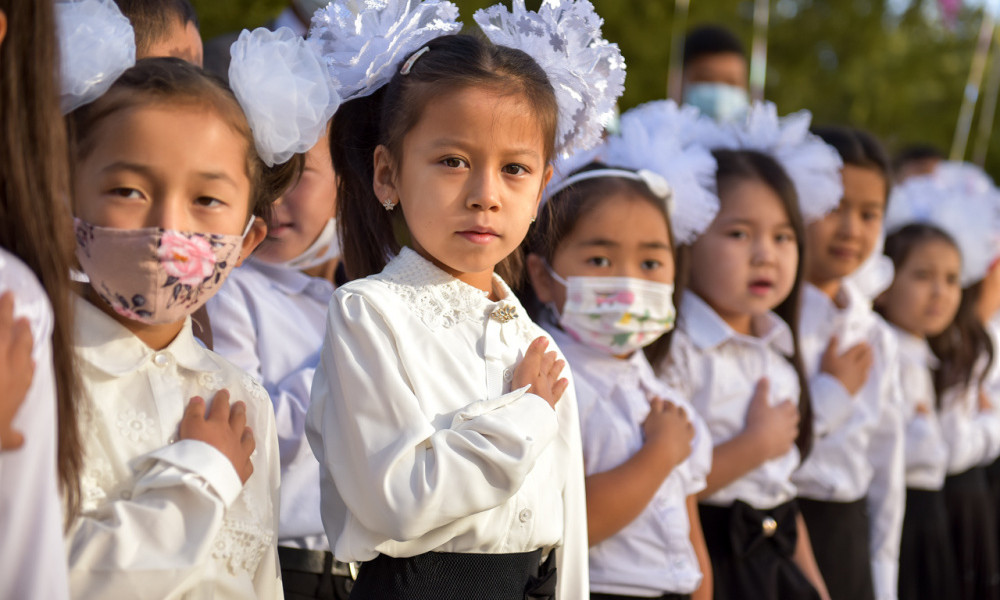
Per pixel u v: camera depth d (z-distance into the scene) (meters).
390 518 2.24
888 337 4.91
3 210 1.94
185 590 2.12
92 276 2.12
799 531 4.16
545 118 2.54
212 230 2.18
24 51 1.92
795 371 4.24
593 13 2.76
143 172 2.09
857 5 14.30
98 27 2.10
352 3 2.62
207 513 2.13
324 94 2.36
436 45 2.58
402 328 2.44
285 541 2.99
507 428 2.32
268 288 3.37
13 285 1.87
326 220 3.41
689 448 3.44
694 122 4.47
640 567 3.34
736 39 6.74
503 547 2.45
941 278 5.54
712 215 3.74
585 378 3.48
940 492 5.59
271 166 2.38
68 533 2.05
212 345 2.96
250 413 2.42
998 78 12.13
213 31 6.38
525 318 2.69
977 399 6.23
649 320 3.45
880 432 4.89
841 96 14.00
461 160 2.43
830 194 4.50
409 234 2.78
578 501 2.74
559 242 3.47
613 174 3.52
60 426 1.99
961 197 6.05
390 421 2.32
